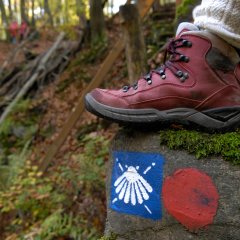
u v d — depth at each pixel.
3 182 1.71
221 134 0.57
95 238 1.26
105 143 1.58
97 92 0.60
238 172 0.54
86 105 0.59
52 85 2.76
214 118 0.57
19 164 1.78
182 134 0.58
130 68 1.28
